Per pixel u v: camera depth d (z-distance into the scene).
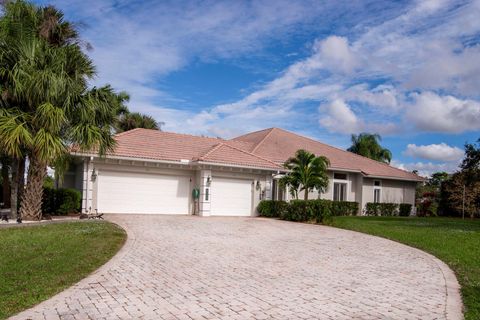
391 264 10.14
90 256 9.65
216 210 23.44
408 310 6.38
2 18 15.35
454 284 8.09
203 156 22.53
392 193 33.22
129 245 11.53
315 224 20.00
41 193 16.84
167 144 24.50
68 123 16.02
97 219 17.67
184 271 8.70
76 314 5.86
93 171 20.78
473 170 28.70
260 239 13.85
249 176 24.44
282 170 24.64
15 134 14.14
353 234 16.20
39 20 16.45
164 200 22.69
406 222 22.58
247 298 6.83
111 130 17.45
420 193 39.97
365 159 33.78
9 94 15.07
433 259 10.91
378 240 14.55
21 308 6.05
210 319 5.77
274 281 8.05
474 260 10.68
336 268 9.48
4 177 22.94
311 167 23.20
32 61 15.12
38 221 16.27
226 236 14.27
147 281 7.78
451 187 35.12
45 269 8.30
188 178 23.41
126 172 21.78
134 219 18.45
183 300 6.64
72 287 7.21
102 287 7.27
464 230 18.61
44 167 16.73
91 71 16.92
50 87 14.84
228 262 9.78
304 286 7.71
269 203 23.88
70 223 15.93
